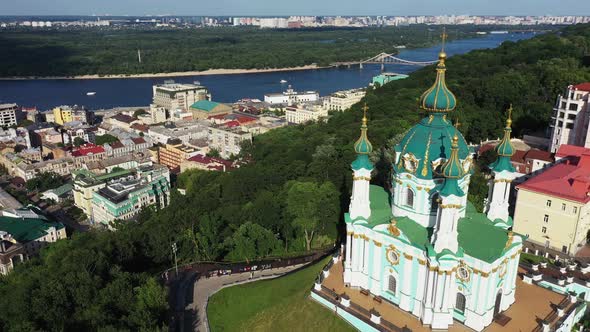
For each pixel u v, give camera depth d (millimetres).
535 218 129750
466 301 80062
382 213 90375
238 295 109938
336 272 99688
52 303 94000
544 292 90562
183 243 131625
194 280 119875
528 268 100188
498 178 89000
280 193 150875
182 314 105812
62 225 196500
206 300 110375
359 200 89938
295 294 100625
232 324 102375
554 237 126812
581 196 121312
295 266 124250
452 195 73500
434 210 83250
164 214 153375
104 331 83875
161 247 129250
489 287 78500
